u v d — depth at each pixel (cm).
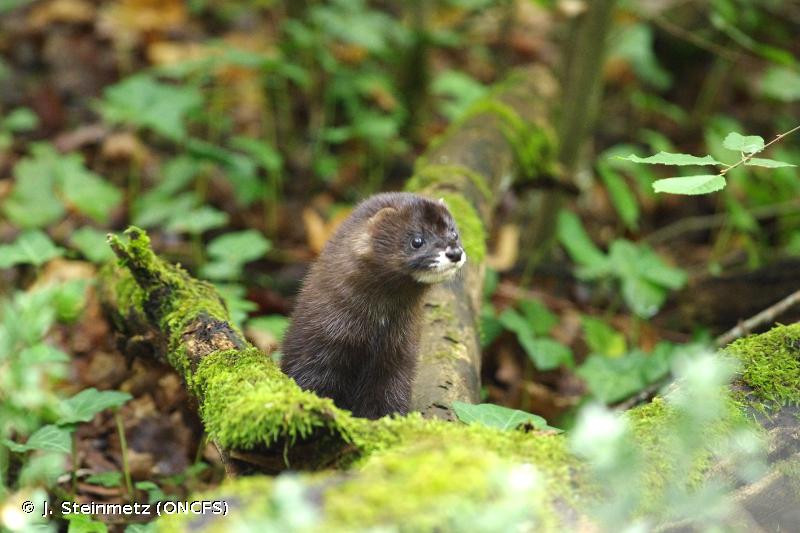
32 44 1758
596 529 473
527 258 1452
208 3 1919
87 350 1055
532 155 1273
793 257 1240
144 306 758
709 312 1260
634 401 971
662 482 514
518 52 1886
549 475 499
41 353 740
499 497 450
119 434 927
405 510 441
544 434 552
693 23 1850
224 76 1709
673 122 1830
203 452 953
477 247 971
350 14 1641
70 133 1566
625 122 1833
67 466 905
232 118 1677
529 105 1348
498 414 595
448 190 1055
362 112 1580
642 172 1457
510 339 1189
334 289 761
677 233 1591
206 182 1507
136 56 1758
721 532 503
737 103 1875
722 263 1454
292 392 545
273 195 1489
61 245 1326
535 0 1505
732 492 546
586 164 1684
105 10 1823
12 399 724
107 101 1556
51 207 1316
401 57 1703
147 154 1552
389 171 1648
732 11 1450
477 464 473
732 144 601
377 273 754
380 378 768
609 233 1602
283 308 1236
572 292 1397
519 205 1560
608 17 1356
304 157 1625
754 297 1239
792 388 603
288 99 1722
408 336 769
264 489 482
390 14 1964
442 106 1556
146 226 1414
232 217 1470
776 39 1889
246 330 1101
